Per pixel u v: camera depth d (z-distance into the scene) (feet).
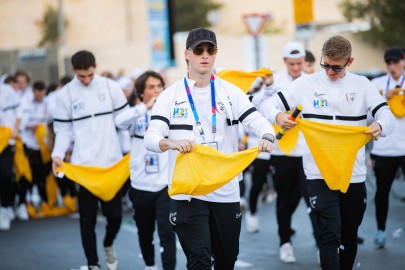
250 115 25.29
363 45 141.28
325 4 262.67
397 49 40.68
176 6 275.80
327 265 27.07
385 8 131.85
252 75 31.81
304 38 62.80
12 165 51.08
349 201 28.45
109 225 35.94
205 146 24.54
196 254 24.63
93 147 34.86
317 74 28.66
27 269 38.50
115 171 34.86
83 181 34.45
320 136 27.76
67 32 246.06
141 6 250.37
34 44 245.86
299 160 38.50
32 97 58.54
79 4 246.88
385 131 27.37
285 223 38.91
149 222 34.17
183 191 24.35
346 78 28.35
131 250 43.21
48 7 245.04
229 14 279.28
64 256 41.68
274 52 148.77
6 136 49.52
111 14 249.55
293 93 28.66
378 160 40.04
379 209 40.42
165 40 107.45
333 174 27.61
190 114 25.20
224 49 155.33
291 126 27.04
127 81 55.36
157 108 25.29
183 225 24.99
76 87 35.09
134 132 33.83
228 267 25.98
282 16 275.80
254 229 48.06
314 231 37.83
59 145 35.04
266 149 24.11
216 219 25.27
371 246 41.24
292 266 37.55
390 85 40.81
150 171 33.30
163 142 24.13
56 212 58.90
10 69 104.73
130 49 165.37
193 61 25.02
